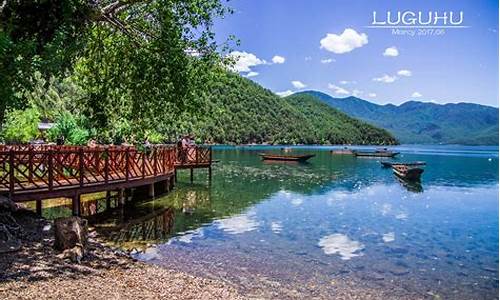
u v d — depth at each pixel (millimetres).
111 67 14609
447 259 11109
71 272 8133
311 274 9594
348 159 60625
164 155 20609
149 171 18172
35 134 29375
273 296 8164
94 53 14734
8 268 7812
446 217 17016
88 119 15125
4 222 10094
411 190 25438
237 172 34688
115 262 9281
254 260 10469
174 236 12586
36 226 11094
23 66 9359
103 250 10109
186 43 13789
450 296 8562
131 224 14039
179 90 13562
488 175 37188
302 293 8422
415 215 17328
